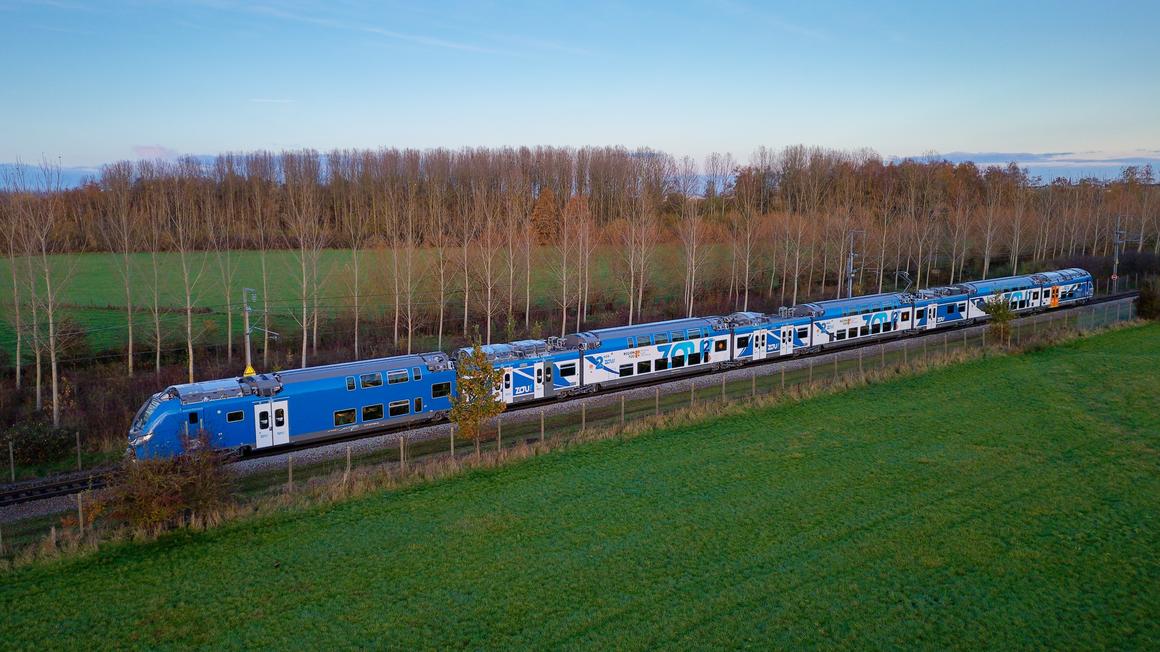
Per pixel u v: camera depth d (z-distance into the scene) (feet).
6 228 160.45
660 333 170.60
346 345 207.10
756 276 298.97
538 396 152.97
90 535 89.66
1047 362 174.91
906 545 85.15
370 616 72.69
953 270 325.62
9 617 73.31
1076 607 72.38
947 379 160.76
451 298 246.88
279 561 83.87
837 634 68.28
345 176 378.73
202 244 266.77
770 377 174.29
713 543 86.33
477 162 396.78
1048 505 95.50
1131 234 372.38
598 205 377.91
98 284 243.81
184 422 115.14
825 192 353.51
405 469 110.63
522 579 79.05
